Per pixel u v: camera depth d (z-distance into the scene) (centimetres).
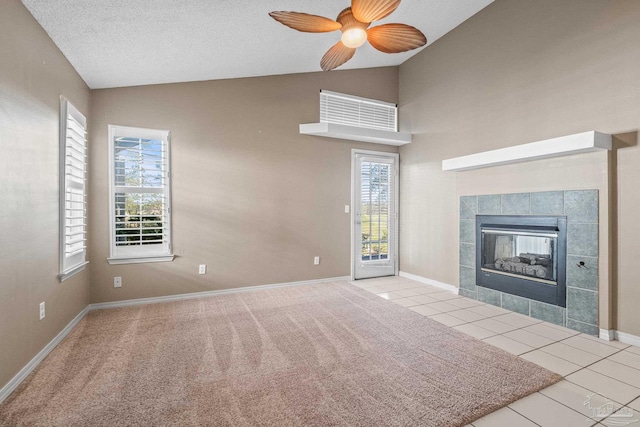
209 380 209
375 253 512
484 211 381
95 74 322
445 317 331
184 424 167
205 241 401
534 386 201
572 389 200
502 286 361
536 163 326
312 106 463
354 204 495
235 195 416
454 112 425
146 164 373
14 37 204
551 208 312
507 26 355
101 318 323
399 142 503
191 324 309
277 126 440
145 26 261
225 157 410
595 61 280
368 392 196
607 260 272
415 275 495
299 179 454
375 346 260
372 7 210
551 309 314
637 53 255
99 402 186
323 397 190
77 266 302
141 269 371
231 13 266
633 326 262
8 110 197
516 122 346
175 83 385
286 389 199
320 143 468
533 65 330
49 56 253
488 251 380
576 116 294
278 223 442
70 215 299
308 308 358
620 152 266
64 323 281
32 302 225
